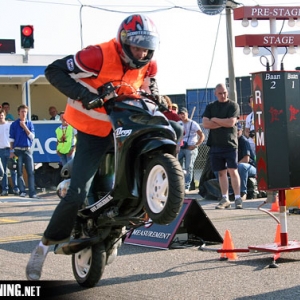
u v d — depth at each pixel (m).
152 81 5.76
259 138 6.88
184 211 7.76
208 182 13.44
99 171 5.75
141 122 5.11
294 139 6.88
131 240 8.15
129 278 6.27
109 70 5.39
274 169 6.81
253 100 6.92
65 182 5.82
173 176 4.85
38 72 19.14
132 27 5.20
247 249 6.87
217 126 11.45
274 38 12.47
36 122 18.28
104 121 5.44
